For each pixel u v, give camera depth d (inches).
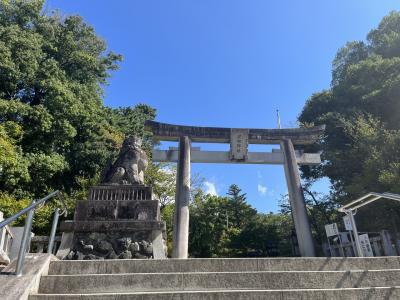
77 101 779.4
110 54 1003.3
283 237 1269.7
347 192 692.1
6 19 820.6
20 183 673.6
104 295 177.2
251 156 529.3
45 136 748.0
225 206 1393.9
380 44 1058.7
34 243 390.6
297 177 510.6
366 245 409.4
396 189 516.4
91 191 344.8
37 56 770.2
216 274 214.7
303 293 194.1
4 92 743.7
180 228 456.1
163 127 536.1
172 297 183.6
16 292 162.1
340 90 964.0
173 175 804.6
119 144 872.9
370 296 198.8
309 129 556.1
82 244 315.9
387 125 781.9
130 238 323.3
